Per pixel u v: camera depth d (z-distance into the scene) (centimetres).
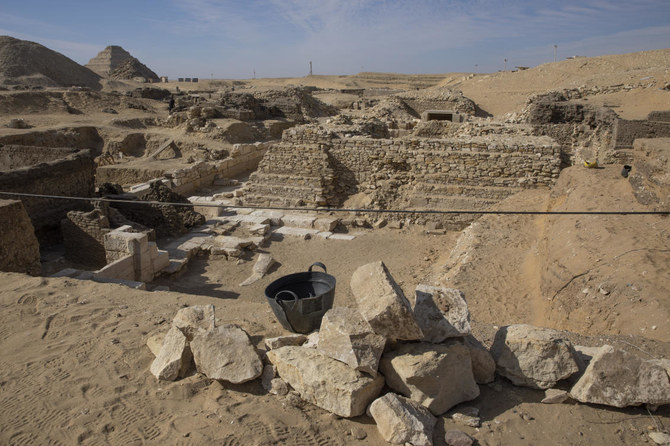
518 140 1547
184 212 1516
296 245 1400
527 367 398
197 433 354
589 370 375
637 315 582
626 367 366
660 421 358
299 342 479
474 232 1171
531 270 913
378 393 383
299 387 394
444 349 380
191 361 455
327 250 1358
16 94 3538
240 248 1325
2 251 872
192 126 2938
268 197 1706
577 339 515
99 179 2305
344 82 9519
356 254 1323
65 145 2773
